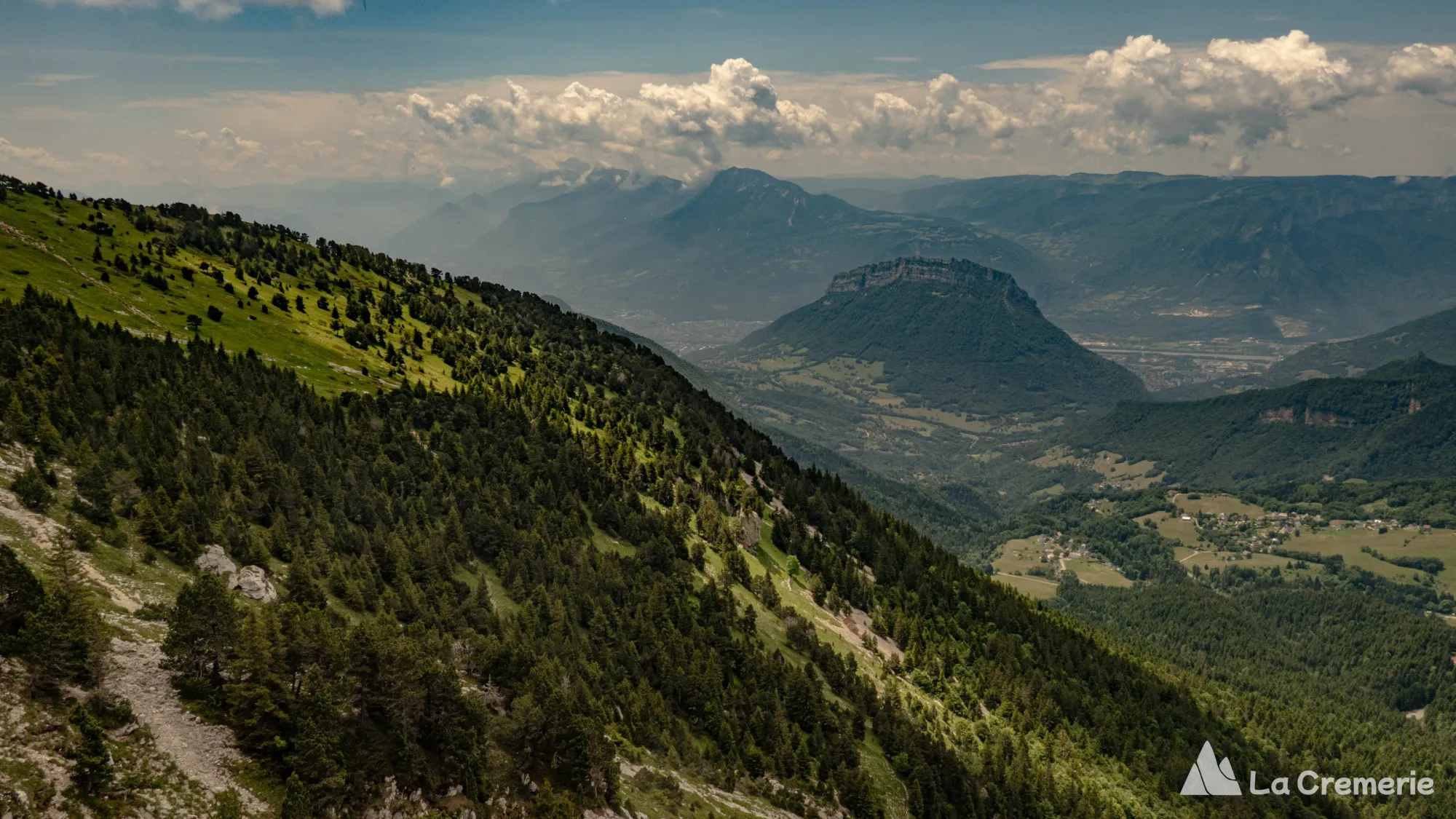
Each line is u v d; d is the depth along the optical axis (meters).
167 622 102.56
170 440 160.50
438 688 114.38
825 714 187.50
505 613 169.50
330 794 96.50
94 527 123.56
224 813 88.38
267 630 106.19
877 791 177.25
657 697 165.25
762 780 163.38
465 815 108.44
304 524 155.00
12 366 163.00
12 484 122.06
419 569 161.62
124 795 86.44
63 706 90.50
